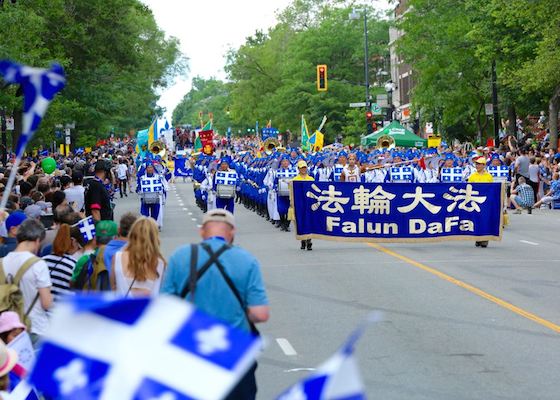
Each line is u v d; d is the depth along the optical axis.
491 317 13.51
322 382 2.98
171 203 43.00
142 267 8.09
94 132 72.38
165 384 2.88
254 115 119.56
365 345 11.72
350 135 86.56
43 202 16.27
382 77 105.62
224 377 2.90
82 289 9.32
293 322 13.34
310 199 22.42
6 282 8.86
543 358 10.93
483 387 9.60
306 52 96.00
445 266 19.12
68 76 55.97
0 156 44.88
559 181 35.06
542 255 20.84
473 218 22.55
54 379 2.88
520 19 43.56
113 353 2.89
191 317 2.94
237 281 6.52
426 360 10.85
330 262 20.03
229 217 6.89
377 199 22.48
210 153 38.59
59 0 47.50
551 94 47.38
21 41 34.75
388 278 17.50
